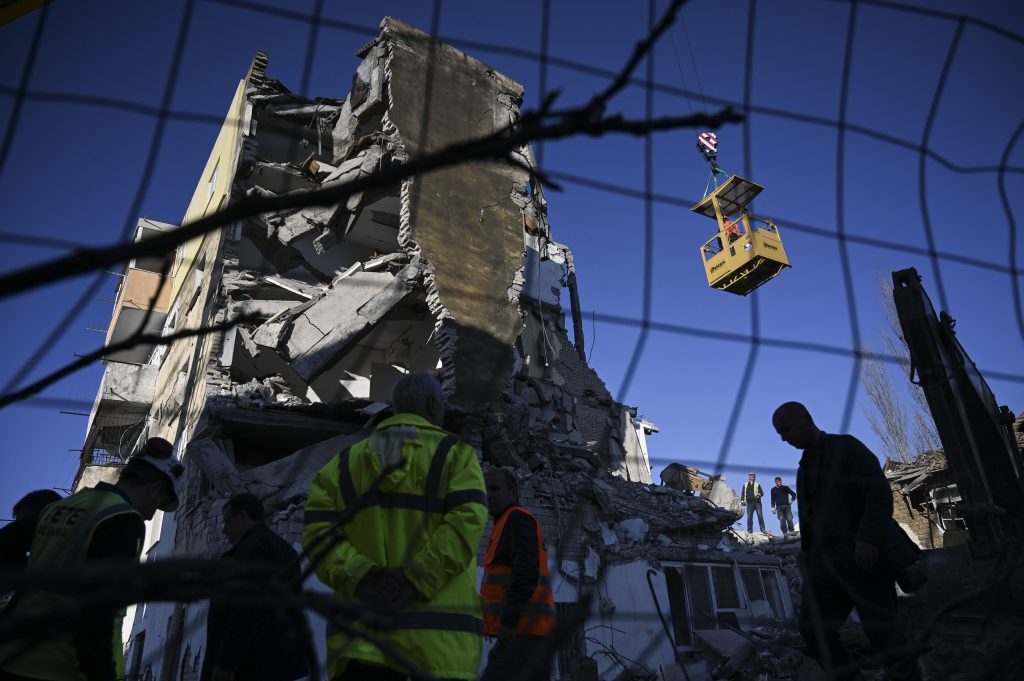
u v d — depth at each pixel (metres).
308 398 12.92
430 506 1.76
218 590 0.55
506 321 13.43
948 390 3.77
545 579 2.33
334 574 1.65
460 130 14.40
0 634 0.44
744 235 8.52
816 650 2.30
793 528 14.94
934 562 3.05
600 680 7.31
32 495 2.72
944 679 1.50
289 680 2.49
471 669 1.68
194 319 13.20
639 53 0.59
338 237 13.48
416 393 2.00
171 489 2.23
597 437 15.78
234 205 0.50
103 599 0.48
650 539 10.87
